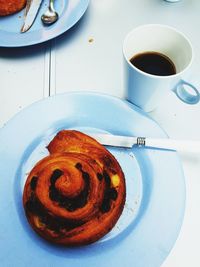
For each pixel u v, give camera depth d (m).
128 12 0.38
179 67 0.27
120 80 0.32
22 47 0.34
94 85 0.32
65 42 0.35
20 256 0.22
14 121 0.27
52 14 0.35
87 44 0.35
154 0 0.39
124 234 0.23
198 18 0.38
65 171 0.22
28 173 0.25
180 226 0.23
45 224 0.22
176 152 0.26
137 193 0.25
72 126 0.28
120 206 0.23
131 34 0.26
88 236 0.22
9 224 0.23
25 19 0.35
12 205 0.24
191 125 0.30
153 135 0.27
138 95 0.28
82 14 0.35
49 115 0.28
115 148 0.27
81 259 0.22
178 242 0.24
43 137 0.27
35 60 0.33
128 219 0.23
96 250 0.22
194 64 0.33
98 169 0.23
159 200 0.24
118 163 0.25
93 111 0.28
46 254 0.22
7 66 0.33
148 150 0.26
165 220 0.23
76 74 0.33
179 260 0.23
